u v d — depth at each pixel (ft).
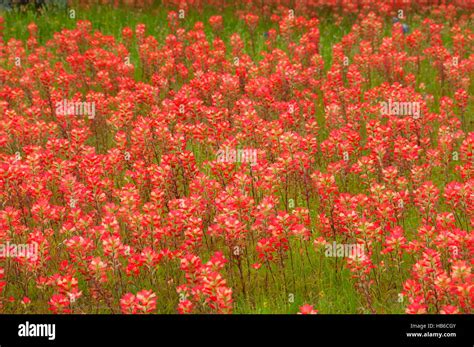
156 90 35.32
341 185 28.22
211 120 29.32
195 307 19.66
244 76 38.60
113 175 29.07
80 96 34.50
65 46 45.65
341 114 34.19
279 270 22.76
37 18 56.13
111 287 22.09
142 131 28.60
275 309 20.80
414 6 61.46
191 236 21.27
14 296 21.98
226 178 25.27
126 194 23.07
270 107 33.76
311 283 22.16
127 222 23.15
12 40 43.98
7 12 56.75
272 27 56.03
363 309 20.27
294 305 20.80
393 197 23.41
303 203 27.12
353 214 21.66
